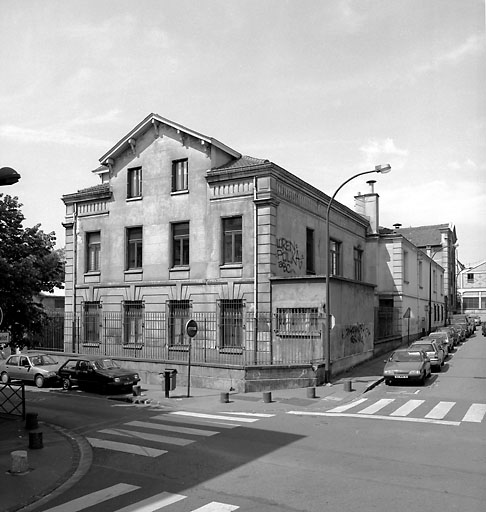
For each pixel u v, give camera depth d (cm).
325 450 1155
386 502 820
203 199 2605
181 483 950
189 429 1416
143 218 2806
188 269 2628
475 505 801
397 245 3834
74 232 3075
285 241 2534
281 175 2484
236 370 2128
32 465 1103
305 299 2309
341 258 3266
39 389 2333
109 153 2892
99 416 1661
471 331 5425
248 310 2427
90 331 2978
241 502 841
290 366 2155
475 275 7600
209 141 2580
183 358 2602
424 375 2262
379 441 1236
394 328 3753
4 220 1633
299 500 841
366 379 2328
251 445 1214
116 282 2877
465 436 1279
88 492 923
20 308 1634
